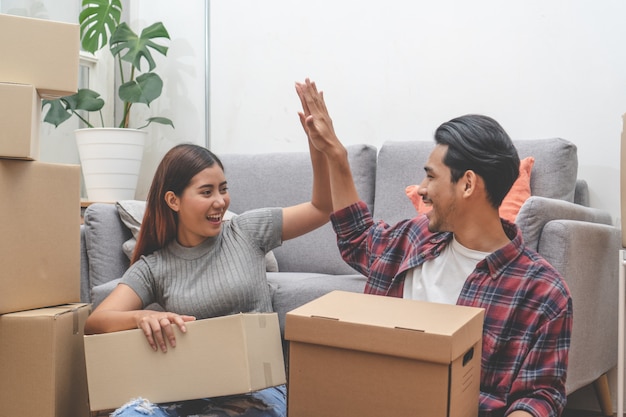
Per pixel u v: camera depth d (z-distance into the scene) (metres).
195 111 3.24
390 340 1.02
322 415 1.08
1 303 1.48
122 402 1.35
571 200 2.33
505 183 1.27
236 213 2.78
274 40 3.06
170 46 3.28
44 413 1.47
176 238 1.71
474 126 1.28
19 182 1.52
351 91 2.91
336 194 1.53
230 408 1.42
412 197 2.44
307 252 2.63
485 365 1.22
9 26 1.50
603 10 2.51
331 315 1.09
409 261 1.38
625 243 2.06
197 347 1.34
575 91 2.55
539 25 2.60
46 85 1.53
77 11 3.31
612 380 2.42
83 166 3.01
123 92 3.04
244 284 1.62
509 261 1.26
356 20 2.90
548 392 1.16
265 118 3.09
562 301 1.21
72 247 1.64
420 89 2.79
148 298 1.66
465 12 2.71
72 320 1.57
